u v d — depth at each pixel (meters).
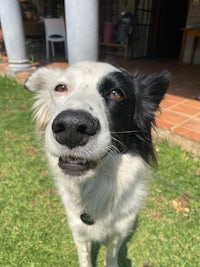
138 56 5.03
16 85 3.29
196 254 1.32
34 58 4.58
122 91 0.97
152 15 4.95
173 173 1.77
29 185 1.71
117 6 5.18
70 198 1.11
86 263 1.24
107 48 5.19
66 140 0.76
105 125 0.81
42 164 1.89
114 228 1.17
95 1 1.88
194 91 2.89
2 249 1.35
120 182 1.08
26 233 1.42
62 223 1.48
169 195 1.62
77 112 0.74
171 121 2.12
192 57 4.41
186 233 1.41
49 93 1.16
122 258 1.33
